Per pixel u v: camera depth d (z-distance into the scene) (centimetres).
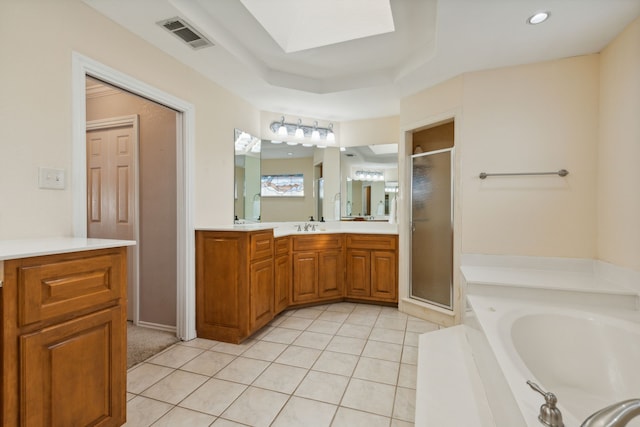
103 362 135
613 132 218
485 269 256
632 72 198
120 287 143
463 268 259
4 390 102
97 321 132
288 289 330
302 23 259
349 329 285
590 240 239
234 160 321
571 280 222
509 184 259
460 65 258
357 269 360
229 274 254
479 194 267
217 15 216
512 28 204
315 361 224
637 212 194
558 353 178
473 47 229
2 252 105
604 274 226
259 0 217
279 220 387
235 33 238
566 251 246
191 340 259
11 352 104
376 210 405
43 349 112
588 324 176
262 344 252
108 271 137
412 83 296
